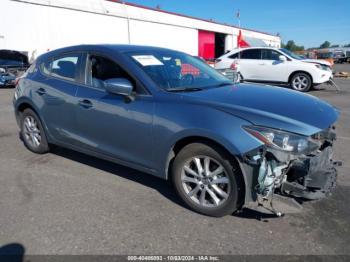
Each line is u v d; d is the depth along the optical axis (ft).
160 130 11.46
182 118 10.92
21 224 10.91
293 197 10.80
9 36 62.08
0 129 22.79
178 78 13.10
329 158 11.10
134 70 12.51
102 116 13.16
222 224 10.82
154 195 12.85
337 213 11.33
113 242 9.96
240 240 9.99
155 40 98.12
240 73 44.19
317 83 41.14
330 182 10.63
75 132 14.66
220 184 10.91
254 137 9.75
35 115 16.76
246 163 9.96
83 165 15.92
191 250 9.59
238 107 10.46
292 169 10.22
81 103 13.89
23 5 63.67
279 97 11.79
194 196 11.50
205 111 10.66
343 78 64.08
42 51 68.08
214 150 10.54
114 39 84.58
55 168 15.58
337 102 33.37
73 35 74.18
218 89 12.60
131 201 12.41
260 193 9.96
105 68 13.47
